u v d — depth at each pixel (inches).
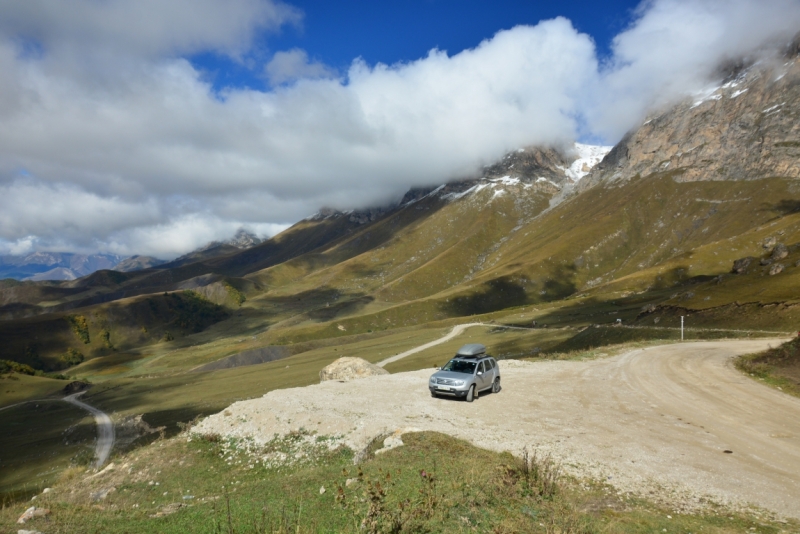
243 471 697.0
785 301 2244.1
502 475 471.5
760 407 838.5
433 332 6131.9
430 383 953.5
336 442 719.1
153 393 4566.9
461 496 404.2
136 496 636.1
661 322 2974.9
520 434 695.7
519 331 5088.6
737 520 422.0
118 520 408.8
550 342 3895.2
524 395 971.9
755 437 675.4
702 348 1587.1
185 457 761.6
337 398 966.4
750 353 1382.9
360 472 390.9
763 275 2999.5
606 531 369.1
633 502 460.4
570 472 539.5
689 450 623.2
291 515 384.8
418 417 804.6
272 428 800.3
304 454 706.8
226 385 4215.1
